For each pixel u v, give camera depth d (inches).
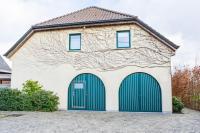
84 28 774.5
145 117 592.4
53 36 810.2
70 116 610.5
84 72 764.6
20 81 836.0
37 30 821.9
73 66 778.8
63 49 794.8
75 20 798.5
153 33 702.5
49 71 804.0
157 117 592.4
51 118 573.9
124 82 726.5
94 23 757.3
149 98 703.7
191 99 826.8
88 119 558.3
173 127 452.1
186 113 683.4
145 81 711.1
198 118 571.8
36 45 827.4
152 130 425.1
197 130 422.9
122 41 742.5
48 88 799.7
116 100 727.1
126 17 735.7
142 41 719.7
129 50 729.6
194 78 797.2
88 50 766.5
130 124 487.8
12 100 737.0
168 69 695.1
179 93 895.1
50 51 808.3
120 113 677.9
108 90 736.3
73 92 771.4
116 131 418.0
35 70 821.2
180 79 892.6
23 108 732.0
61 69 791.1
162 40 696.4
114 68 737.6
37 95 732.7
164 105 689.6
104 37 754.8
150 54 711.1
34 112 696.4
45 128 446.6
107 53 747.4
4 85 952.3
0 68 1190.9
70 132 411.5
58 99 772.0
